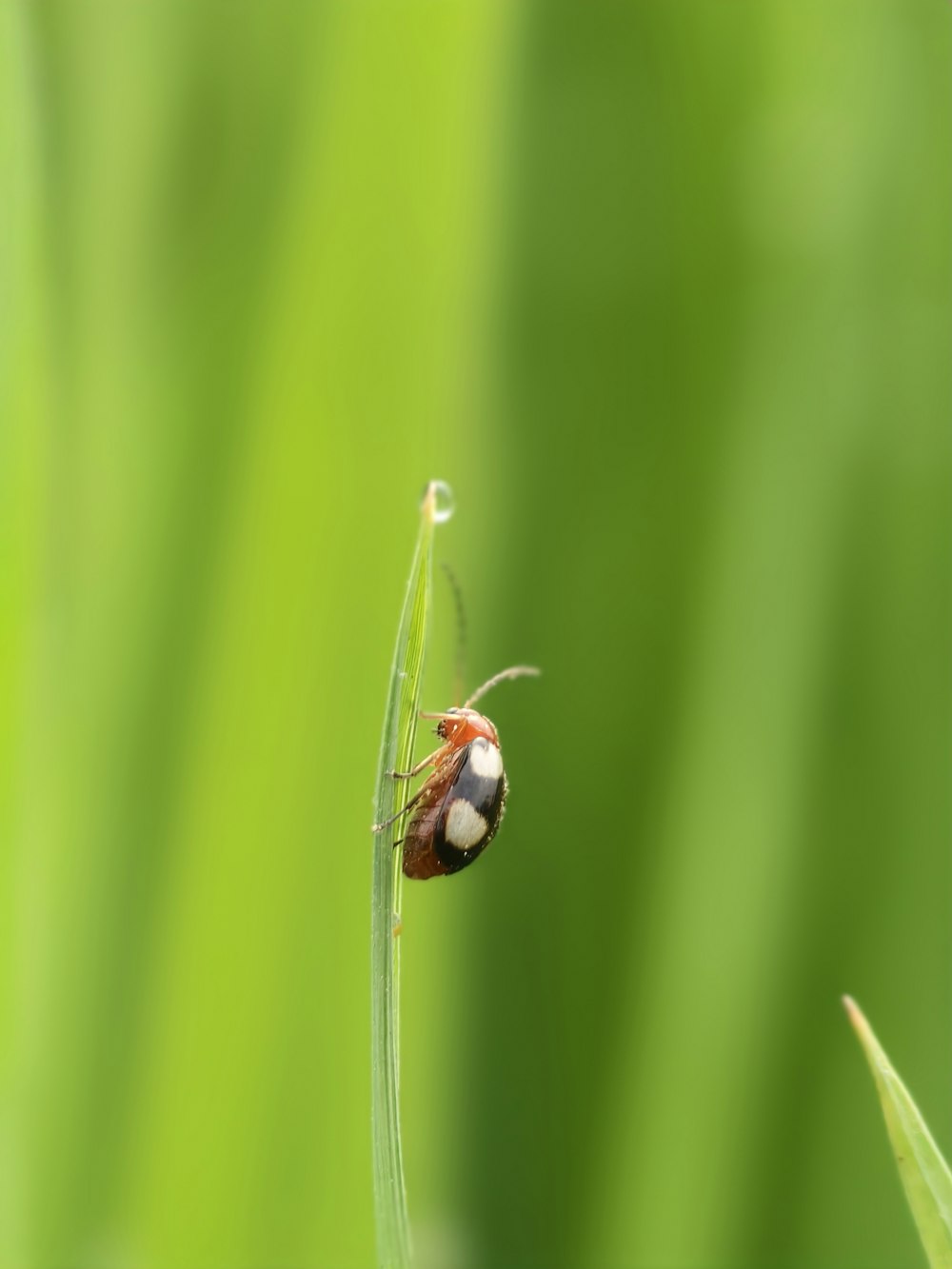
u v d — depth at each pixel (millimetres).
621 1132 115
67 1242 107
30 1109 107
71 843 108
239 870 108
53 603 108
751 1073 114
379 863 93
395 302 109
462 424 112
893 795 115
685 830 115
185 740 108
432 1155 112
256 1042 108
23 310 105
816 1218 114
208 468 109
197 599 109
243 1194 107
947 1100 114
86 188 109
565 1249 114
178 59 109
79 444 109
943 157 115
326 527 109
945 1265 92
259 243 109
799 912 115
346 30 109
